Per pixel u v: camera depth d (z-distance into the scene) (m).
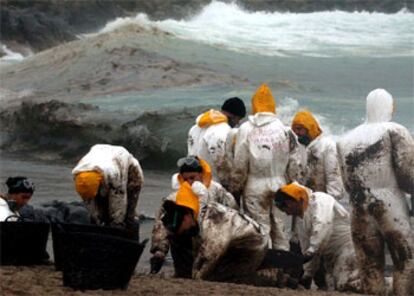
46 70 54.16
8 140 38.12
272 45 68.06
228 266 14.40
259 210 16.48
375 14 87.75
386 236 15.41
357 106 40.59
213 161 16.95
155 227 15.09
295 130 17.23
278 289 13.86
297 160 16.58
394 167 15.23
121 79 48.72
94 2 81.94
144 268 17.36
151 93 44.38
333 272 15.96
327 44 69.81
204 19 81.94
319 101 41.84
